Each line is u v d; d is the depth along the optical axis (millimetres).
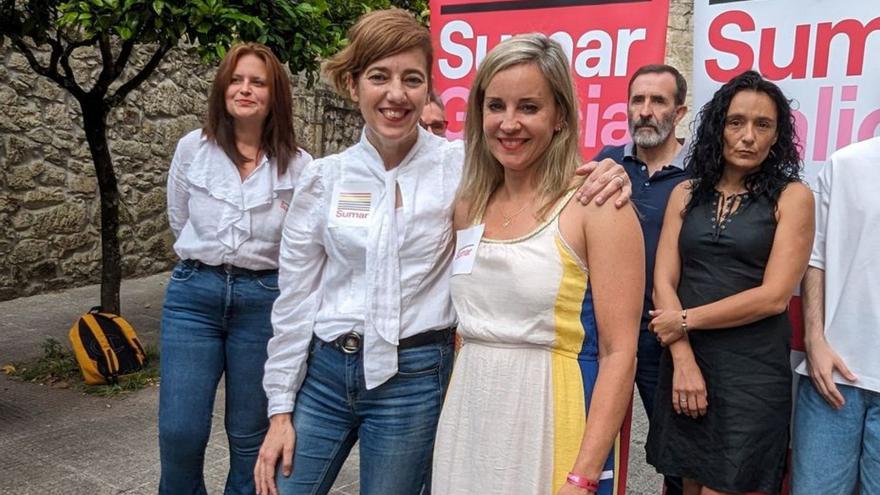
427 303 1854
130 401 4094
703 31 2494
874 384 2070
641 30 2631
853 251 2113
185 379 2389
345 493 3133
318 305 1948
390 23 1757
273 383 1966
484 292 1642
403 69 1761
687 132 5305
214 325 2420
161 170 7484
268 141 2412
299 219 1924
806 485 2205
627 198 1551
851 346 2115
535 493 1589
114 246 4699
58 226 6629
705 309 2090
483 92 1674
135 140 7180
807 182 2365
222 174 2373
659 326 2174
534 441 1596
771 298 2027
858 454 2156
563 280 1557
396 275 1811
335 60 1830
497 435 1620
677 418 2178
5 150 6152
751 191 2123
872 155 2094
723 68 2469
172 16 3641
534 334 1595
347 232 1829
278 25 3928
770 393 2062
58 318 5797
